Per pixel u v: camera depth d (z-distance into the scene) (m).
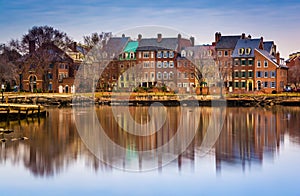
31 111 66.19
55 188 25.77
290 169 29.34
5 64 122.00
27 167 30.08
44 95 102.62
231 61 134.00
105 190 25.48
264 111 82.31
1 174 28.41
